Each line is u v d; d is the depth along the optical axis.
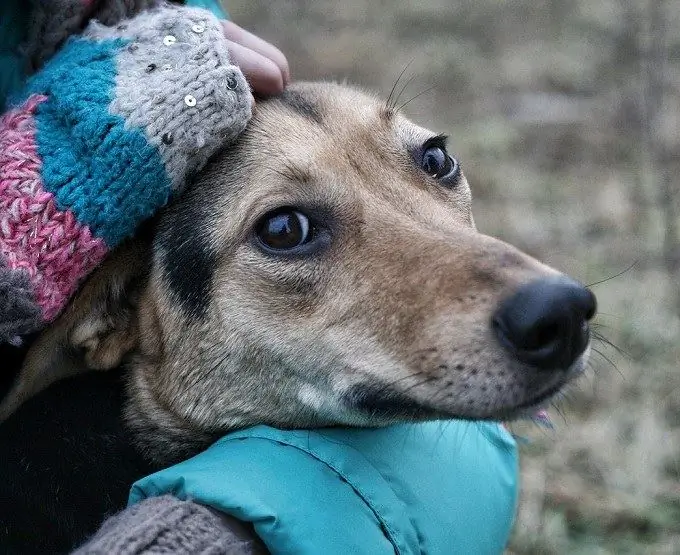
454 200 0.59
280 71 0.59
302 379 0.54
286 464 0.50
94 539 0.46
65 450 0.56
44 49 0.58
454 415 0.51
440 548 0.53
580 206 1.15
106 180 0.52
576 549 0.72
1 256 0.51
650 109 1.22
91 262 0.53
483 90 1.57
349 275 0.53
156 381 0.57
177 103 0.52
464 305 0.50
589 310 0.49
